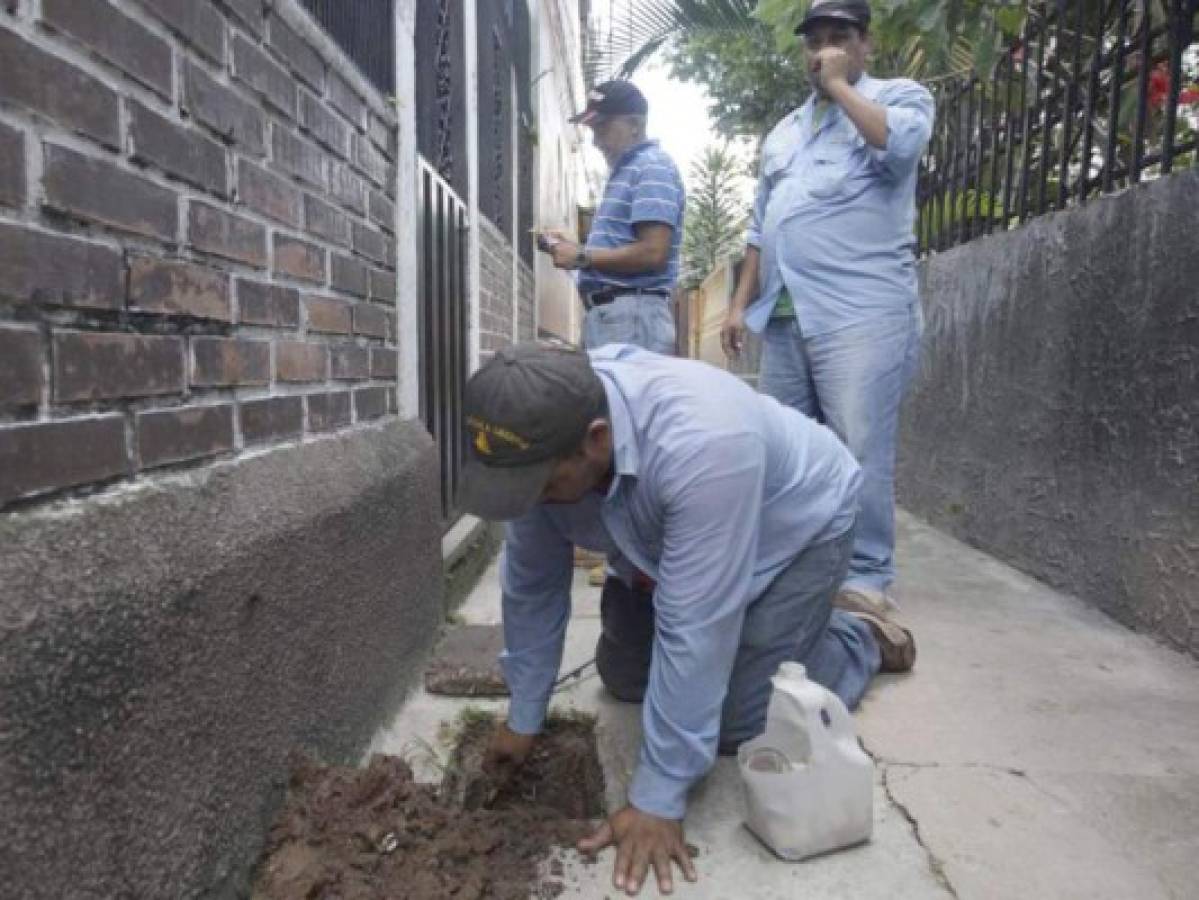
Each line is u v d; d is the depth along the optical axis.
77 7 1.12
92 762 1.08
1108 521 3.10
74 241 1.12
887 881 1.63
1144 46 3.00
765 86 7.12
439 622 2.84
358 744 2.04
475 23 4.42
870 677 2.41
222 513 1.47
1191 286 2.64
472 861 1.63
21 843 0.96
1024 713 2.30
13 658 0.95
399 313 2.66
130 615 1.16
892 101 2.87
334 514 1.89
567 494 1.65
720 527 1.63
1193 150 2.98
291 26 1.83
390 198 2.61
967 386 4.30
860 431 2.97
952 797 1.89
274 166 1.75
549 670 2.03
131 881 1.16
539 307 8.27
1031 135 3.85
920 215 5.26
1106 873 1.64
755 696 2.06
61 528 1.09
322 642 1.83
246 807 1.50
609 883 1.62
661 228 3.35
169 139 1.35
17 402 1.03
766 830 1.71
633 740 2.19
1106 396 3.10
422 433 2.77
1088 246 3.22
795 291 3.02
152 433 1.32
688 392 1.68
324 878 1.51
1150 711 2.31
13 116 1.01
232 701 1.44
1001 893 1.59
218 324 1.52
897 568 3.80
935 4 3.43
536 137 7.87
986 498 4.08
